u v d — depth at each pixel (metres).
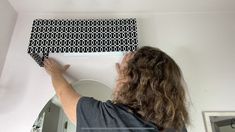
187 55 1.29
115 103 0.69
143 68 0.71
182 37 1.34
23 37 1.33
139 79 0.70
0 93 1.20
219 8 1.39
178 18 1.38
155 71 0.71
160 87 0.68
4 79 1.22
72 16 1.38
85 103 0.71
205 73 1.26
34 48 1.11
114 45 1.13
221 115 1.16
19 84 1.22
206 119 1.15
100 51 1.13
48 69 1.16
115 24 1.17
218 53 1.30
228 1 1.32
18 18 1.38
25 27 1.35
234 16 1.39
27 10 1.36
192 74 1.25
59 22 1.17
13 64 1.26
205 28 1.36
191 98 1.20
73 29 1.16
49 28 1.16
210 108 1.18
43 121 1.16
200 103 1.19
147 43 1.32
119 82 0.76
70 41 1.14
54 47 1.12
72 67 1.25
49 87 1.22
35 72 1.25
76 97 0.78
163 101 0.66
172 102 0.67
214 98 1.20
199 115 1.17
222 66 1.27
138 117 0.64
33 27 1.15
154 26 1.36
